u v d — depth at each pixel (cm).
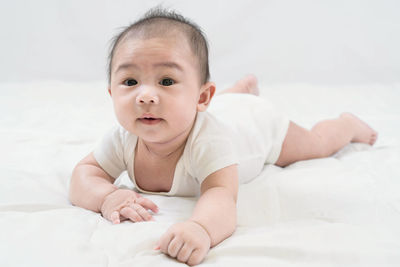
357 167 167
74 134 207
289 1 367
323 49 367
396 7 359
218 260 102
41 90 309
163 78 124
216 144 133
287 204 137
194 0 369
